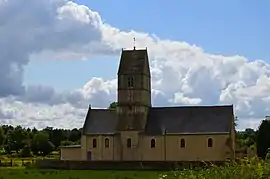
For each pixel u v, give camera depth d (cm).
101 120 12500
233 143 11638
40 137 19588
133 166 9950
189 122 11881
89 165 10225
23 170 9106
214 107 11975
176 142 11731
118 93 12331
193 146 11600
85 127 12450
